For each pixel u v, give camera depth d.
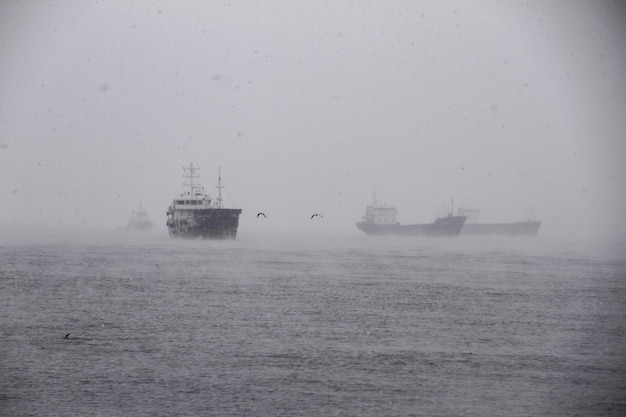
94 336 58.75
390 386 44.47
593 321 66.81
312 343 55.91
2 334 59.66
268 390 43.53
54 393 43.09
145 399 42.00
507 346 55.41
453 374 47.19
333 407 40.72
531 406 41.22
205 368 48.31
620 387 44.59
